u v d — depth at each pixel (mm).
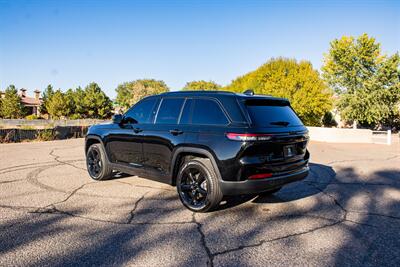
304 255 2910
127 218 3822
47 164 7688
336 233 3467
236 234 3389
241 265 2697
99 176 5754
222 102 3938
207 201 3869
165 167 4426
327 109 26203
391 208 4445
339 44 28859
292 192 5305
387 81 28297
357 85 29516
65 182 5703
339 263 2762
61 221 3666
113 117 5234
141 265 2656
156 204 4430
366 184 6027
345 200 4844
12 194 4812
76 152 10219
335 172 7332
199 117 4117
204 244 3113
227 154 3611
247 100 3875
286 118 4148
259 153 3611
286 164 3891
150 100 5000
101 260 2725
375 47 28391
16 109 45250
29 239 3135
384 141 18531
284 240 3252
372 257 2887
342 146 15297
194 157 4160
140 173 4887
